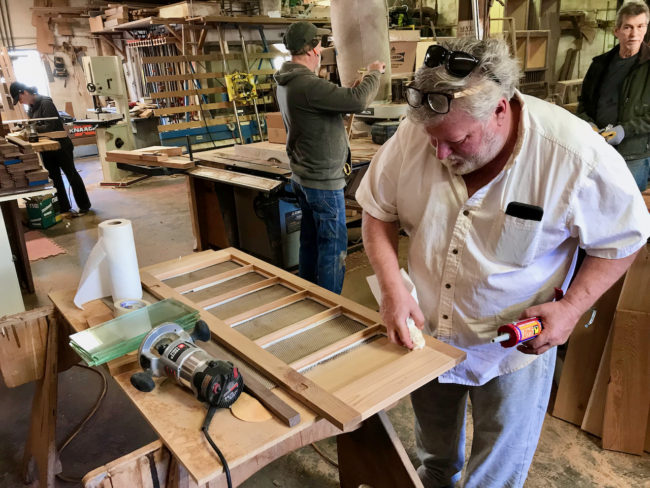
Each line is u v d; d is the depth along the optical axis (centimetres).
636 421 180
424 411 146
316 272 285
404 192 119
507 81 92
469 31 184
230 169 327
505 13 615
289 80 242
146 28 624
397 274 120
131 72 722
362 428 133
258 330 126
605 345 187
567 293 109
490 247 110
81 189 490
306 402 96
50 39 766
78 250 404
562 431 196
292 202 320
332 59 390
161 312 124
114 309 130
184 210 501
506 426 127
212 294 147
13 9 739
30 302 319
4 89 706
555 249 113
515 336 99
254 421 92
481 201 109
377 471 138
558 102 620
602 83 261
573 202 101
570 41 698
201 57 430
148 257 384
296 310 137
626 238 103
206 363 97
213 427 91
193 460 83
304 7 582
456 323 121
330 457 187
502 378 122
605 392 188
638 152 253
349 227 408
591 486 171
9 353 147
